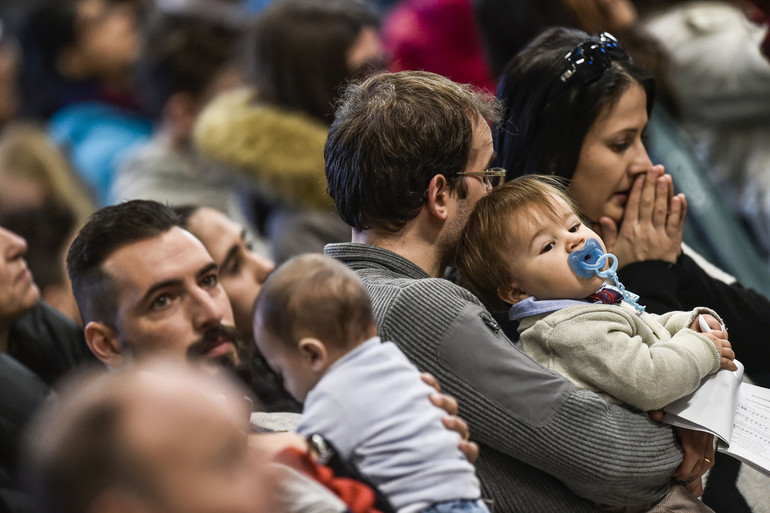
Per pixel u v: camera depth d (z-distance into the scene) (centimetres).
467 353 437
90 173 1034
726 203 709
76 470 233
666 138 702
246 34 909
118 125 1061
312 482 353
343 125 475
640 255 558
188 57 923
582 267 473
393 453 384
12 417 496
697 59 845
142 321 462
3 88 1111
